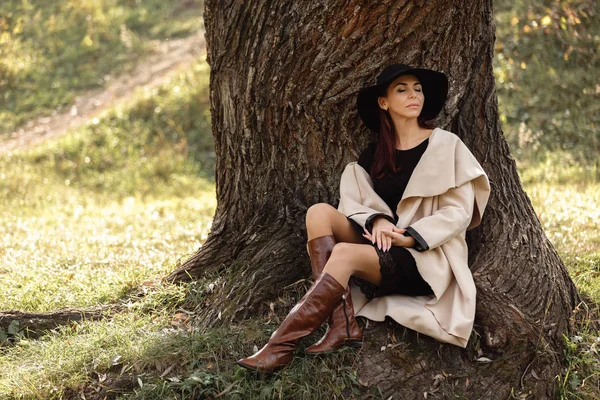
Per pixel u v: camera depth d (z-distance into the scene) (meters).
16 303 4.89
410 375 3.58
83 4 18.30
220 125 4.69
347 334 3.61
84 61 16.91
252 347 3.77
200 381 3.50
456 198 3.79
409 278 3.67
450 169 3.79
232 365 3.66
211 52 4.61
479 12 4.23
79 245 7.02
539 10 12.82
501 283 3.94
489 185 3.90
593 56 11.74
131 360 3.75
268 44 4.26
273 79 4.29
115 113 14.02
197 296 4.35
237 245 4.51
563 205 7.16
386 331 3.73
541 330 3.78
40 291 5.09
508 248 4.09
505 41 12.69
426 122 4.13
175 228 7.68
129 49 17.16
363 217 3.81
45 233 7.93
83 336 4.10
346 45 4.11
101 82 16.14
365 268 3.66
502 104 11.74
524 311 3.86
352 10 4.02
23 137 14.29
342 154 4.32
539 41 12.42
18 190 11.67
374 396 3.52
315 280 3.66
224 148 4.69
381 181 4.01
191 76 14.68
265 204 4.48
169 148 13.09
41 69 16.52
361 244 3.77
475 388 3.58
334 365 3.58
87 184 12.37
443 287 3.65
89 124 13.84
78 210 10.02
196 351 3.74
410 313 3.62
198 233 7.19
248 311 4.04
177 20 18.47
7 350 4.21
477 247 4.15
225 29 4.43
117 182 12.35
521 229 4.21
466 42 4.23
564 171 9.65
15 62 16.38
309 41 4.15
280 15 4.20
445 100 4.02
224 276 4.41
